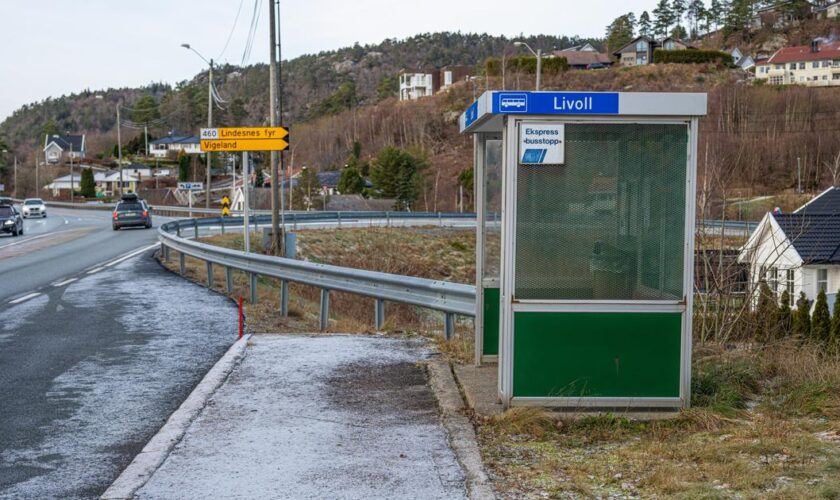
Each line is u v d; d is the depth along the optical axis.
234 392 7.86
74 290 18.27
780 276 12.91
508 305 6.93
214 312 14.63
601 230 7.00
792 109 88.94
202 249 19.23
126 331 12.47
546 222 7.00
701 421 6.66
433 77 179.38
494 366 8.82
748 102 91.38
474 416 6.95
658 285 7.03
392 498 5.08
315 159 140.50
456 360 9.30
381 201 90.38
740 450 5.79
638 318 6.93
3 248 34.53
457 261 41.84
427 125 138.38
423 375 8.56
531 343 6.93
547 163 6.93
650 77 137.88
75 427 7.12
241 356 9.59
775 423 6.44
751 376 7.98
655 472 5.40
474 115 7.73
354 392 7.84
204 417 7.00
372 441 6.29
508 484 5.33
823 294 14.14
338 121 157.75
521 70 140.88
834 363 8.47
